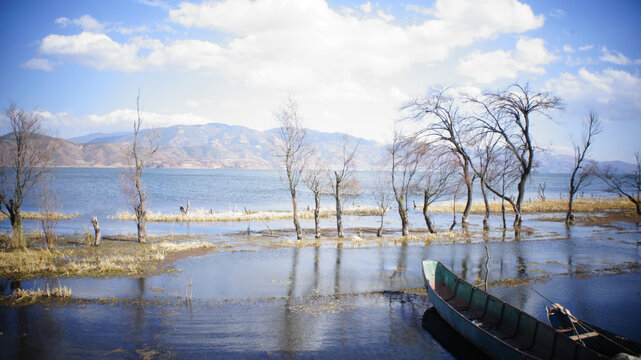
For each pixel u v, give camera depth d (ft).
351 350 41.22
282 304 54.08
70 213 147.74
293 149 99.76
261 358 39.04
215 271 69.41
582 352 33.12
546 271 72.54
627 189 357.61
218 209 184.44
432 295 50.08
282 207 196.95
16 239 81.92
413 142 111.24
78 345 40.88
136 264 72.13
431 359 39.52
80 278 63.05
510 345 37.09
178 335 43.65
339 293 59.06
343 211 170.91
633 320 50.16
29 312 49.16
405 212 110.42
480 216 159.94
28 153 84.48
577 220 143.23
